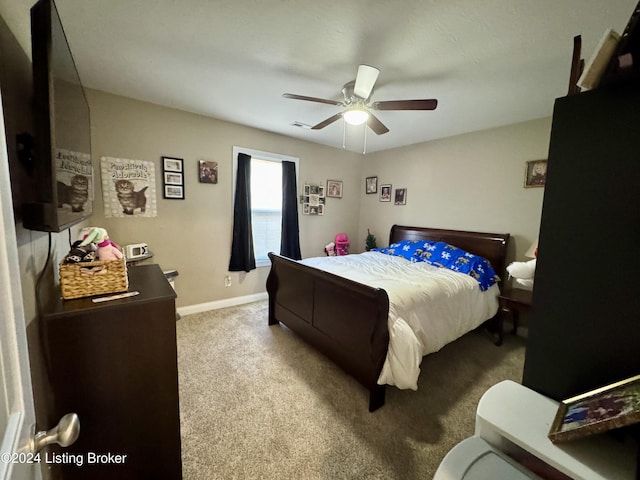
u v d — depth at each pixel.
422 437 1.46
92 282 1.01
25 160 0.84
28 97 0.90
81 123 1.22
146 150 2.63
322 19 1.40
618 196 0.72
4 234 0.42
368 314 1.65
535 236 2.71
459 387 1.90
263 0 1.28
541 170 2.65
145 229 2.71
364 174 4.54
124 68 1.95
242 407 1.65
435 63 1.76
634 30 0.65
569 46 1.55
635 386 0.67
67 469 0.94
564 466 0.66
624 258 0.71
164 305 1.03
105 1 1.30
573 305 0.81
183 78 2.09
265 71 1.95
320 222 4.18
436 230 3.46
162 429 1.08
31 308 0.85
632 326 0.71
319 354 2.27
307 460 1.31
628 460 0.67
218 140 3.05
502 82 1.99
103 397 0.96
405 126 3.00
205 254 3.12
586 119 0.76
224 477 1.22
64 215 0.89
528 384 0.93
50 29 0.75
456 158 3.32
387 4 1.28
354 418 1.58
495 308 2.67
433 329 1.93
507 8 1.28
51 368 0.88
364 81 1.67
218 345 2.39
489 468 0.78
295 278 2.38
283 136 3.58
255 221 3.57
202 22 1.45
